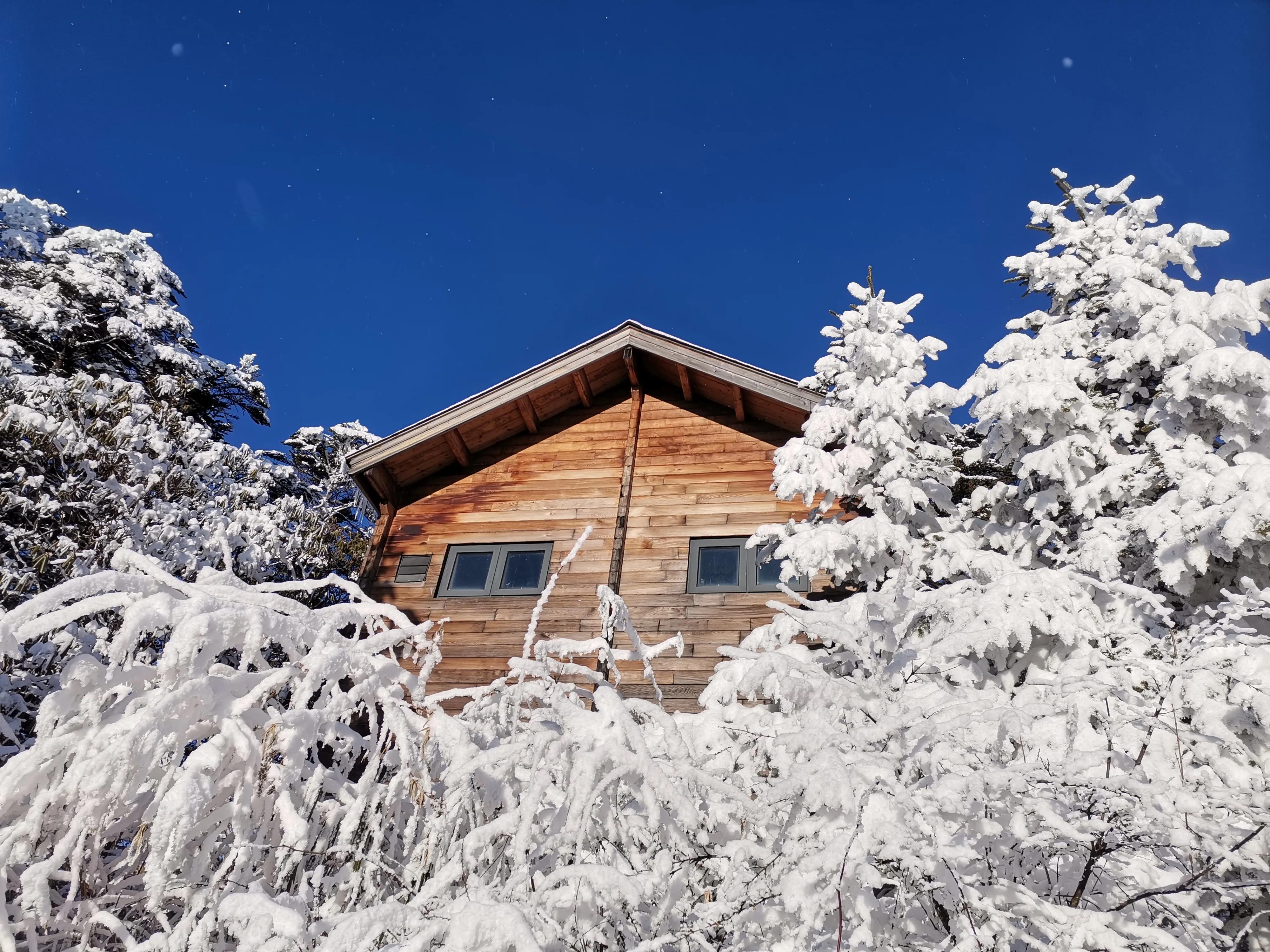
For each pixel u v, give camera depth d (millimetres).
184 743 2432
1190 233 8586
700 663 8453
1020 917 2424
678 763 2691
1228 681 4074
